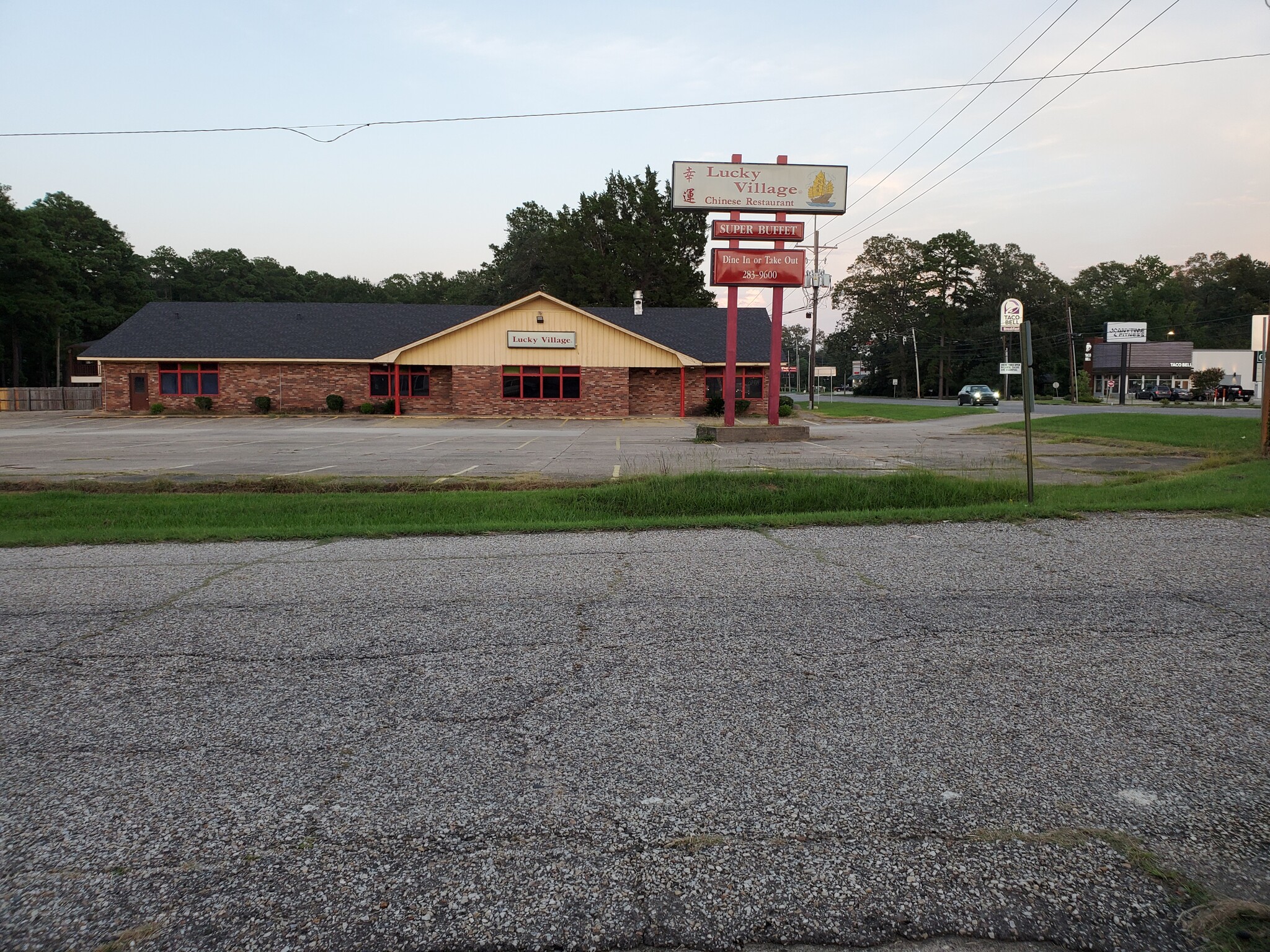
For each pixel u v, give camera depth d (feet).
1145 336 253.44
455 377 125.49
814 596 18.72
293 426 105.60
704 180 78.33
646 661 14.33
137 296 233.14
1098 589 18.97
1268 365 48.19
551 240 213.66
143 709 12.48
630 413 131.85
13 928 7.38
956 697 12.48
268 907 7.68
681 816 9.19
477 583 20.81
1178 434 72.33
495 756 10.72
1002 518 29.94
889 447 70.85
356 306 142.61
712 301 222.89
